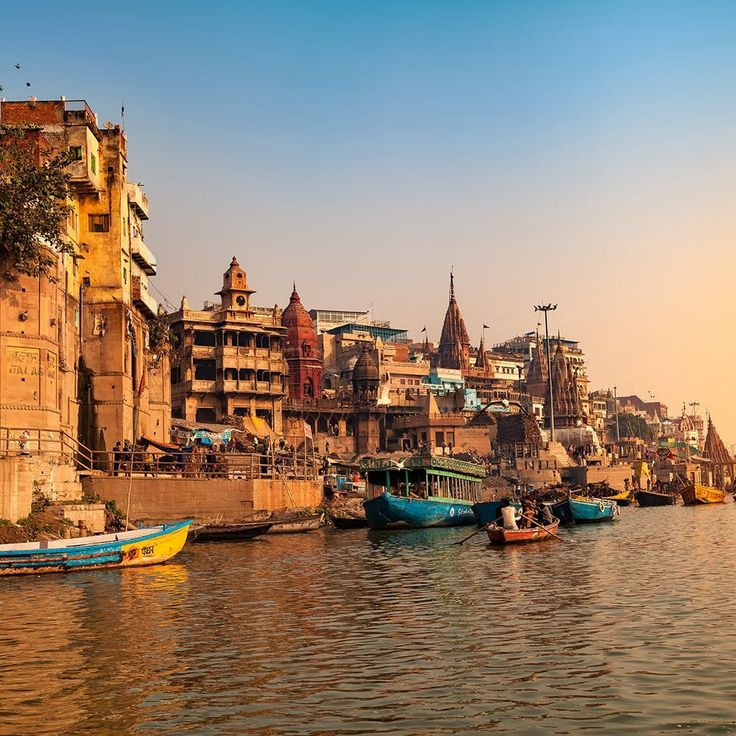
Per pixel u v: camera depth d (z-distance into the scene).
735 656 19.20
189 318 93.62
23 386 42.69
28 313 43.00
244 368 94.06
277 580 32.16
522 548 45.19
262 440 79.75
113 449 51.56
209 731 14.68
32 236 41.72
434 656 19.55
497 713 15.45
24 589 29.41
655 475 153.00
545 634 21.80
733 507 103.81
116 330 52.84
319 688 17.03
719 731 14.36
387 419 119.25
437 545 47.59
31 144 46.91
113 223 53.41
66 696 16.64
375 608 25.86
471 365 170.00
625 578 32.25
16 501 36.78
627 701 16.02
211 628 22.83
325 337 145.00
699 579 31.77
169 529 36.38
